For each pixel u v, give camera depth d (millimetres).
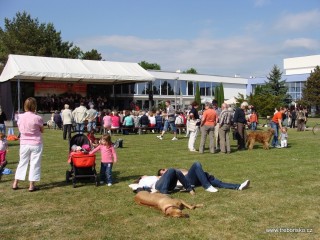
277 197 6898
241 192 7309
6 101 30047
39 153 7652
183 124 22531
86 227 5336
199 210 6078
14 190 7691
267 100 40719
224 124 13430
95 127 21984
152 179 7395
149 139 19406
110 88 40312
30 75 27062
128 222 5531
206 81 54438
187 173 7699
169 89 49406
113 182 8453
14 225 5461
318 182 8219
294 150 14375
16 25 51625
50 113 32281
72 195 7242
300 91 62500
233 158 12141
